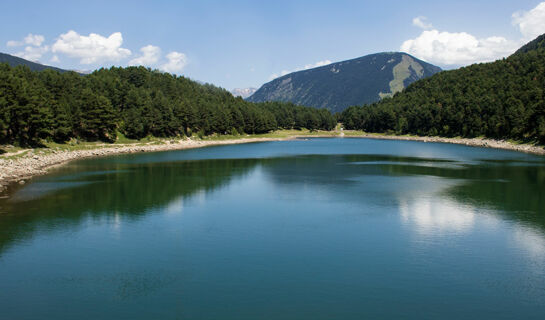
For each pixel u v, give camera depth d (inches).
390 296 1198.9
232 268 1403.8
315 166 4291.3
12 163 3622.0
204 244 1657.2
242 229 1870.1
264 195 2664.9
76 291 1226.0
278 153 6048.2
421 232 1825.8
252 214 2150.6
